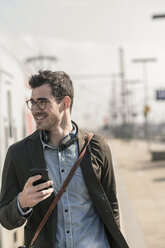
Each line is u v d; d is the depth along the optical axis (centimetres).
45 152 223
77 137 229
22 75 475
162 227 677
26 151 221
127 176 1454
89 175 222
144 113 2119
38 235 218
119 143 5397
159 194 1037
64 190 216
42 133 226
